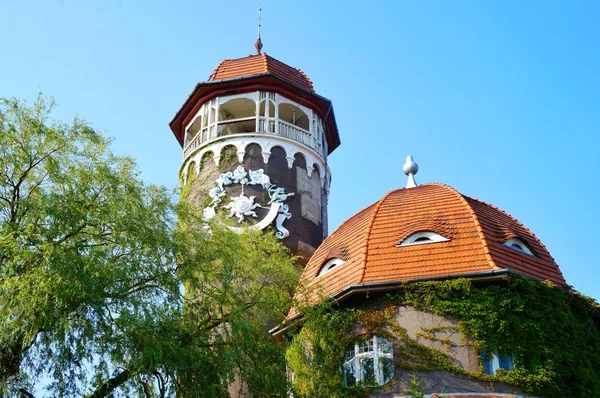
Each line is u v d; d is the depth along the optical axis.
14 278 14.47
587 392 18.55
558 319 19.28
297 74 33.97
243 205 28.36
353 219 25.31
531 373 18.09
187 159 31.17
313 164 31.09
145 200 17.98
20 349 15.04
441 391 18.00
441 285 19.19
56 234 15.67
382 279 20.00
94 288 15.08
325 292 21.33
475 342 18.41
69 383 15.16
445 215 22.06
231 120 31.09
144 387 15.32
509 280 18.98
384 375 18.81
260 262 19.70
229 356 16.38
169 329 16.12
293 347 20.05
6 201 16.17
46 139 17.02
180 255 17.38
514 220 24.16
